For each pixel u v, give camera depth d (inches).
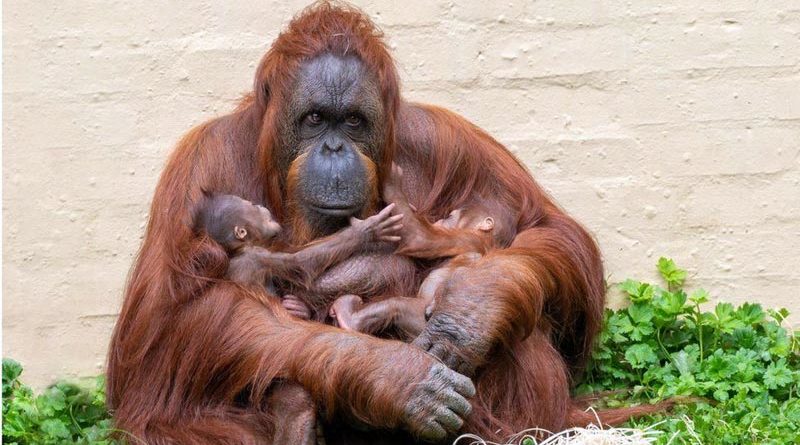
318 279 274.2
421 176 295.4
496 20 341.4
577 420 277.6
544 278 271.7
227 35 341.7
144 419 265.0
